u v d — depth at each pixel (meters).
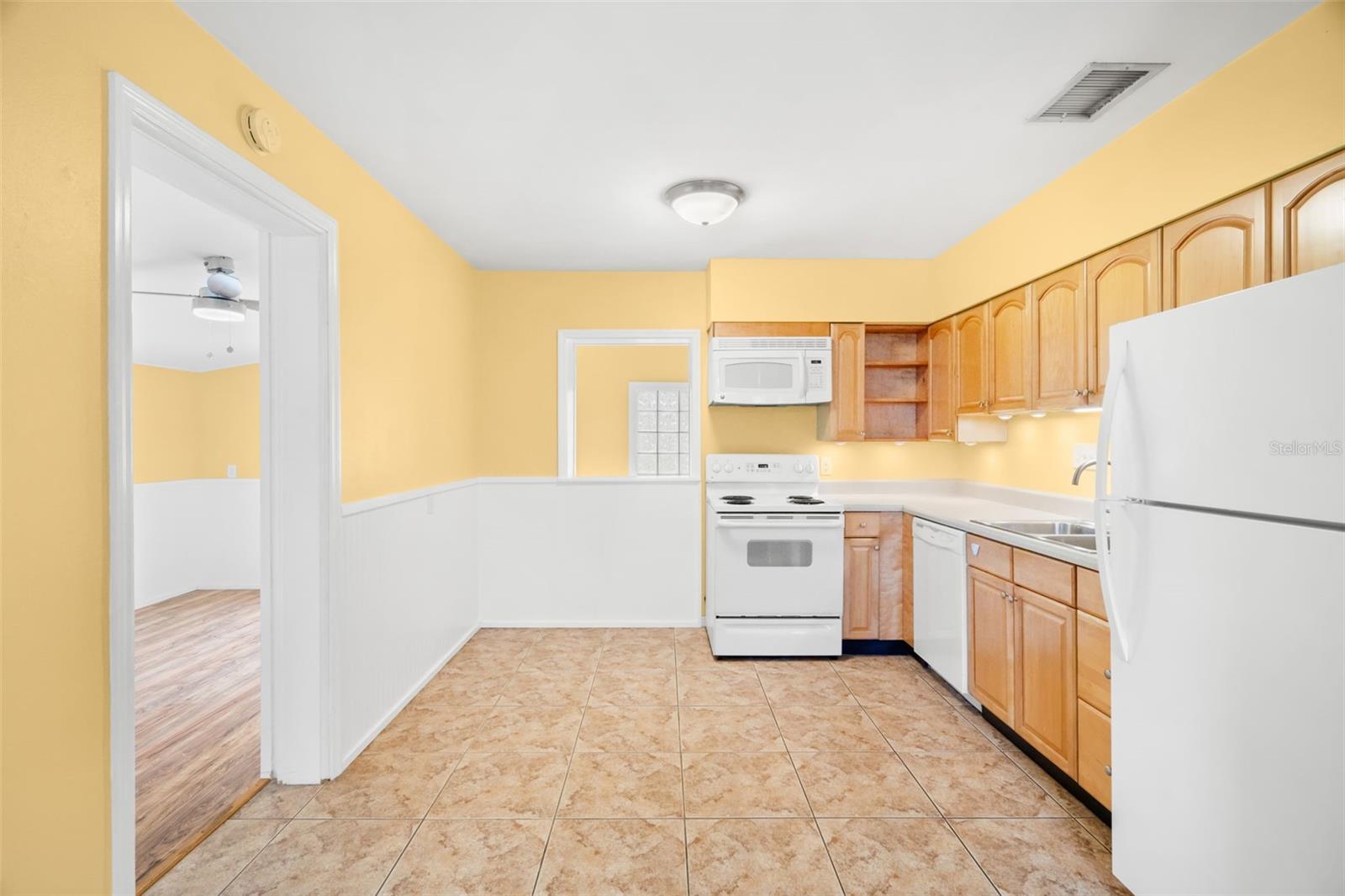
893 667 3.35
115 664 1.32
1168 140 1.99
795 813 2.01
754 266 3.76
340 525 2.22
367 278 2.49
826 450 4.07
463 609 3.69
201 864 1.75
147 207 2.56
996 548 2.52
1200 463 1.34
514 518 4.05
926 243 3.45
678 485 4.08
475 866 1.75
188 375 5.03
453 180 2.57
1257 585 1.22
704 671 3.27
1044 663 2.19
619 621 4.07
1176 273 1.98
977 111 2.04
